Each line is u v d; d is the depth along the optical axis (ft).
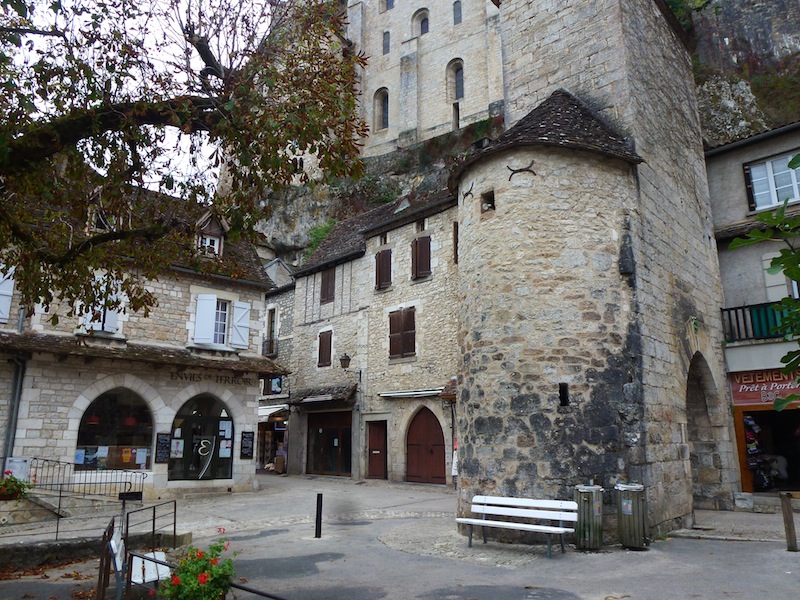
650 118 38.52
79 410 48.01
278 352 85.61
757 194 49.34
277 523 37.22
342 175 25.39
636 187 34.68
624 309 31.89
